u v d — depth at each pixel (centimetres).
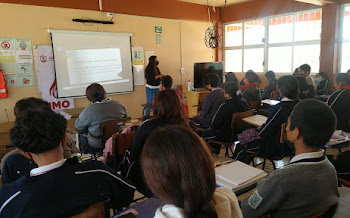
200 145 60
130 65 579
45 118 93
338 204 101
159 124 176
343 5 524
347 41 530
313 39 581
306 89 463
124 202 117
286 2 601
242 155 266
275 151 241
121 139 207
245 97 386
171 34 645
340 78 309
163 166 56
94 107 266
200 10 692
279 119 228
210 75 336
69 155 176
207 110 323
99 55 534
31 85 470
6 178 136
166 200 57
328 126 99
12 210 89
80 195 96
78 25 504
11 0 434
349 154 169
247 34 711
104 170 107
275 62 662
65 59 496
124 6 554
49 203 91
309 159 101
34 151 91
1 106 445
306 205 97
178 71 675
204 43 721
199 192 55
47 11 468
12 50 444
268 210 103
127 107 590
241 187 129
